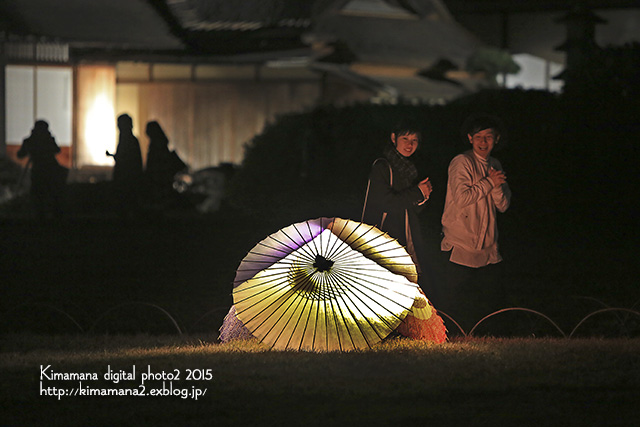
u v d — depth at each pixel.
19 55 105.06
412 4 106.81
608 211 62.78
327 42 94.38
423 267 24.70
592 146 62.78
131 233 56.25
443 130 64.06
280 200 68.25
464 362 18.38
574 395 15.59
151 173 66.25
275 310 20.91
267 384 16.31
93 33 88.00
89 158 108.50
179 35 88.81
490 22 113.38
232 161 112.19
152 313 31.94
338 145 66.56
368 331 20.48
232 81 111.81
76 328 29.50
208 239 53.66
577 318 31.08
